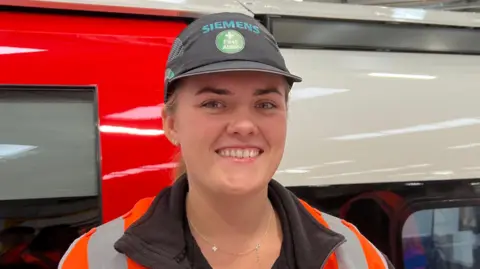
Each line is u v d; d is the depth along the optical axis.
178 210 1.06
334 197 1.80
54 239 1.53
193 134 0.95
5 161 1.51
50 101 1.55
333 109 1.83
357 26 1.94
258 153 0.98
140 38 1.66
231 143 0.95
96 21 1.65
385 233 1.88
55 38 1.57
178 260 1.02
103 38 1.62
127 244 1.00
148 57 1.65
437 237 1.97
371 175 1.85
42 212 1.52
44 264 1.51
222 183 0.94
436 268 1.97
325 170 1.79
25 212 1.51
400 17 2.01
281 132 0.99
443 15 2.08
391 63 1.96
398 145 1.89
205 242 1.07
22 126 1.52
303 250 1.07
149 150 1.60
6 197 1.50
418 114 1.94
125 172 1.57
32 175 1.53
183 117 0.97
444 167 1.95
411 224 1.93
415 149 1.92
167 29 1.72
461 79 2.04
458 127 1.99
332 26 1.90
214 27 0.97
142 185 1.58
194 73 0.91
